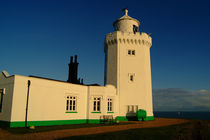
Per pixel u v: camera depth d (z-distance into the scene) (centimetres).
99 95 2598
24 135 1440
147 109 3016
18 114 1916
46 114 2142
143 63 3155
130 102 2986
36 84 2089
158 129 1770
